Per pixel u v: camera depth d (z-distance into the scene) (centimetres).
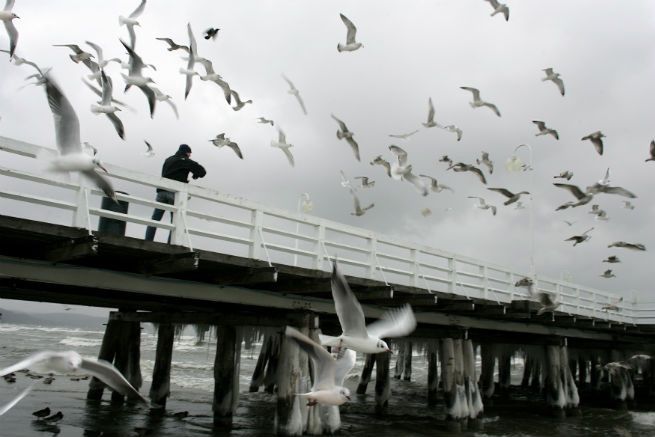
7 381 2009
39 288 1284
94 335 7850
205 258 966
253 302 1221
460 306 1577
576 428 1845
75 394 1850
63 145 604
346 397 562
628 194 1102
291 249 1198
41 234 827
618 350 2780
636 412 2267
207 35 947
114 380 438
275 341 2195
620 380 2448
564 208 1142
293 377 1185
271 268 1035
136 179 966
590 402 2578
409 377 3275
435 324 1717
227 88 967
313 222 1259
